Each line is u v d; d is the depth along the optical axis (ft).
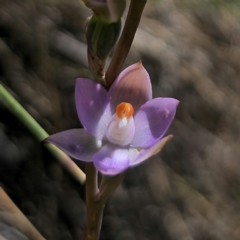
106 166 0.60
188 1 1.97
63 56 1.50
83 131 0.61
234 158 1.77
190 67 1.76
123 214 1.51
